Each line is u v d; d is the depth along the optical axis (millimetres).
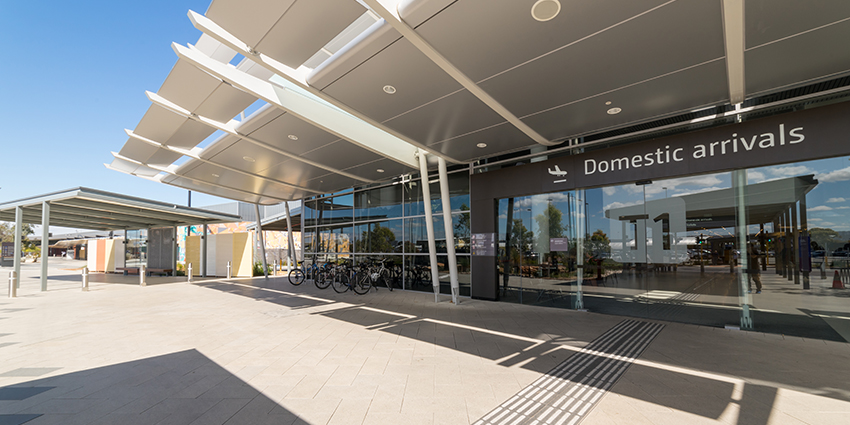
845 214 5656
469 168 10391
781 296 6152
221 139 9203
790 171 6102
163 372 4512
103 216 17234
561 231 8797
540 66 4965
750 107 6191
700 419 3223
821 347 5316
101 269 24672
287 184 13672
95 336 6309
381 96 6035
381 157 9844
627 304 7785
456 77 5219
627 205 7855
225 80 6172
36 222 18922
